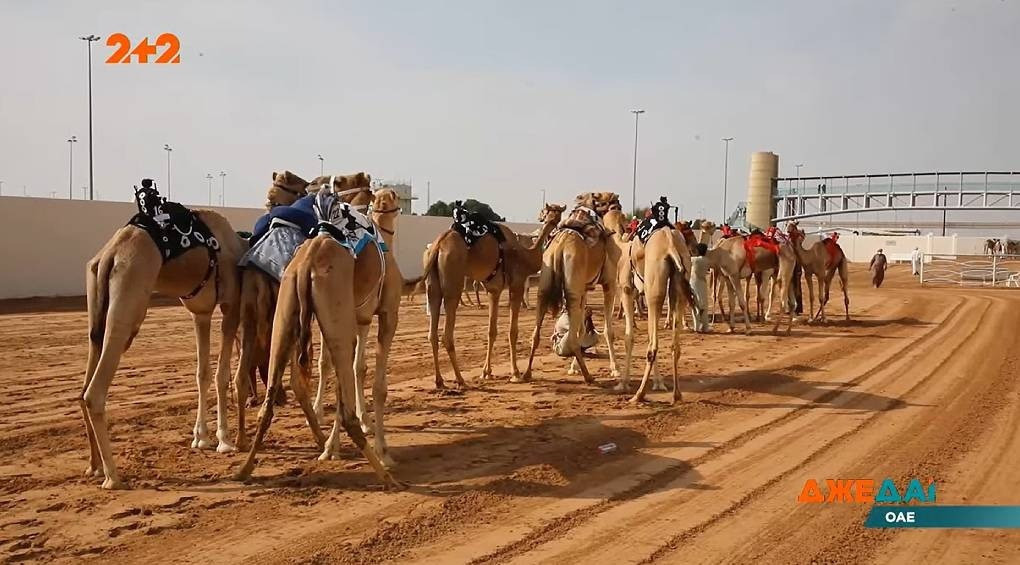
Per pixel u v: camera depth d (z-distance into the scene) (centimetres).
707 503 687
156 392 1109
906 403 1099
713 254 1945
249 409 1015
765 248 1883
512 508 666
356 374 892
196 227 788
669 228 1107
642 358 1486
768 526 635
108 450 690
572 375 1290
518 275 1230
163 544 574
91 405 679
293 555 560
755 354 1557
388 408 1034
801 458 826
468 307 2536
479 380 1239
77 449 817
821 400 1120
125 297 695
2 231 2350
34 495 673
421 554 568
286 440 868
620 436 903
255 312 805
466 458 808
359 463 782
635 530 621
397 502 672
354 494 691
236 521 621
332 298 680
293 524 618
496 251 1193
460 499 682
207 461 780
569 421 971
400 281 826
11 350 1473
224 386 830
